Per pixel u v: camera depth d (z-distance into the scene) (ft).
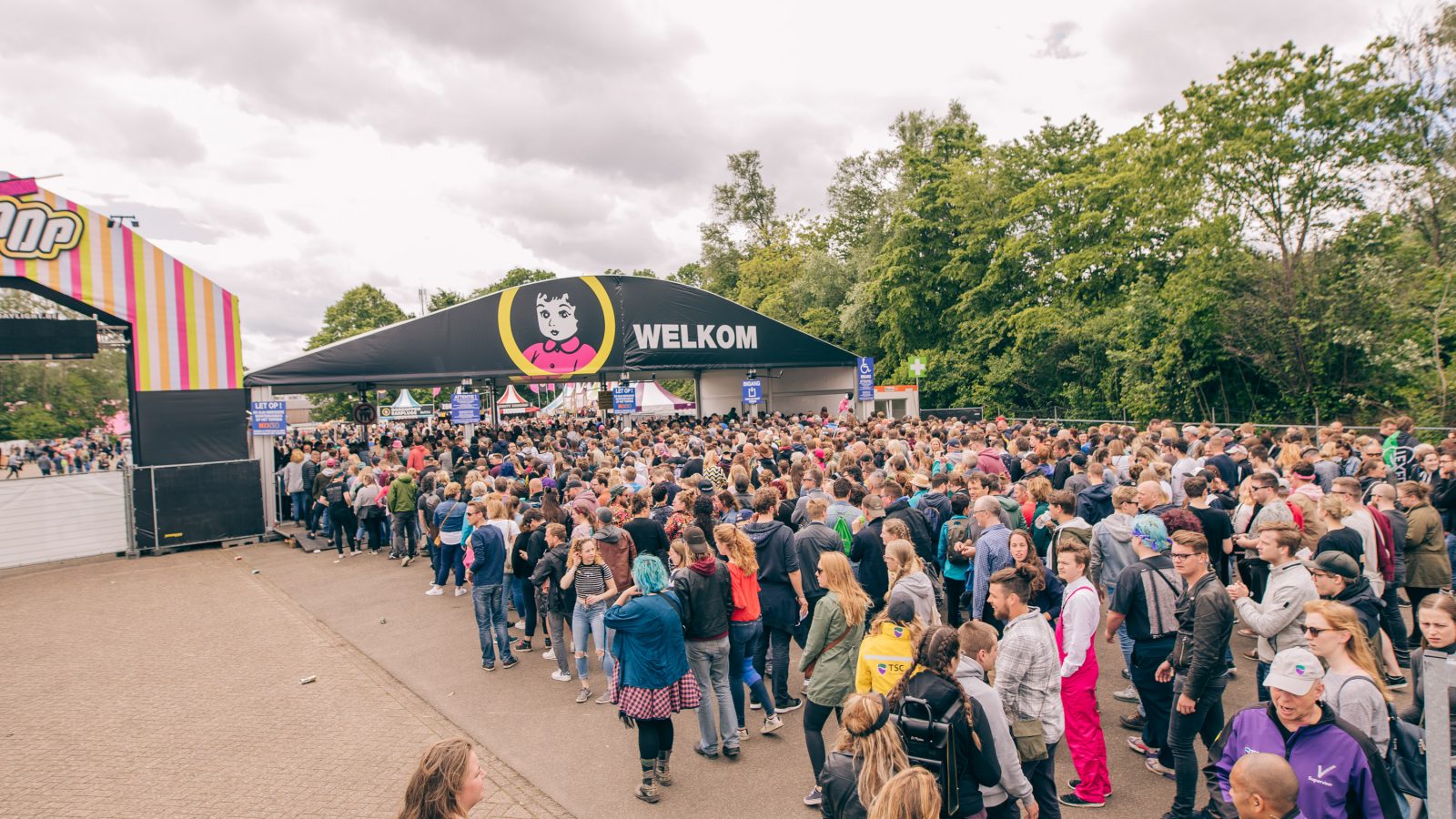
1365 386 66.13
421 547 48.42
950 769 11.21
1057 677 14.33
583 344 77.56
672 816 17.60
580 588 24.16
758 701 23.00
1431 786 8.28
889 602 15.28
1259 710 11.50
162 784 19.84
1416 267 64.95
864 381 95.14
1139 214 86.69
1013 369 100.89
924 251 116.26
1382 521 21.24
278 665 28.68
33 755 21.57
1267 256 72.43
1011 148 111.34
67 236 49.60
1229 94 71.00
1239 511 24.50
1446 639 11.64
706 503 24.50
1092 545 21.38
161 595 39.40
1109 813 16.43
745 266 166.09
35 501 46.03
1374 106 65.46
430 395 234.79
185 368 53.62
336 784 19.62
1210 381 77.77
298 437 105.40
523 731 22.62
